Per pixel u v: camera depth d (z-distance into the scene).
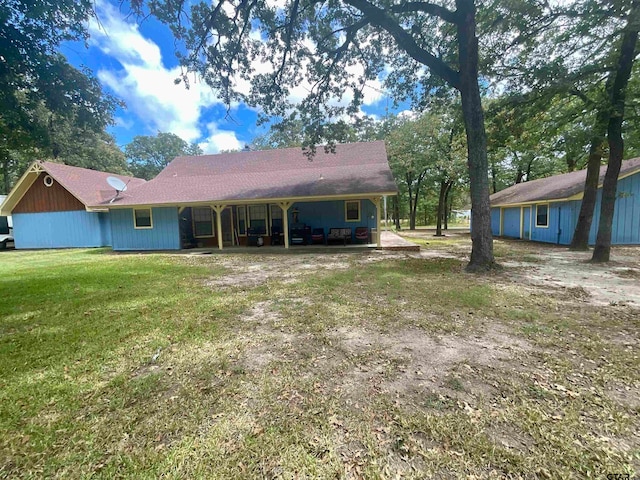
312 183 12.46
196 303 5.01
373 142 16.27
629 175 11.59
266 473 1.66
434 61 7.50
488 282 6.06
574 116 8.58
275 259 9.97
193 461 1.74
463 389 2.41
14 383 2.63
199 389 2.51
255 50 8.50
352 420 2.07
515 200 15.93
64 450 1.85
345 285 5.96
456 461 1.70
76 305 5.02
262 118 9.98
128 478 1.64
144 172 43.31
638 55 7.50
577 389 2.38
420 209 36.28
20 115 5.19
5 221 18.31
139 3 6.11
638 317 3.96
